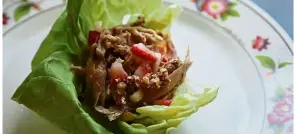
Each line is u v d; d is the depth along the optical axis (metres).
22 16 0.38
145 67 0.31
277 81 0.34
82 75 0.31
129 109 0.30
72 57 0.32
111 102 0.31
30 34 0.37
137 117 0.30
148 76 0.31
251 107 0.33
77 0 0.31
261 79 0.35
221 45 0.37
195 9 0.38
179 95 0.31
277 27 0.37
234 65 0.36
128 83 0.30
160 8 0.35
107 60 0.31
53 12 0.38
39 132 0.32
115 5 0.34
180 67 0.31
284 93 0.34
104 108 0.30
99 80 0.30
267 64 0.35
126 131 0.29
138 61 0.31
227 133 0.32
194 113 0.33
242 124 0.32
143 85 0.30
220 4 0.39
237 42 0.37
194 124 0.32
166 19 0.34
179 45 0.37
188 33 0.38
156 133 0.30
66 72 0.31
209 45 0.37
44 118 0.30
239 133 0.32
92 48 0.31
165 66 0.32
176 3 0.39
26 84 0.29
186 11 0.38
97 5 0.33
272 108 0.33
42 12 0.38
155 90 0.31
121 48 0.32
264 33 0.37
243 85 0.35
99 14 0.34
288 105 0.33
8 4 0.38
